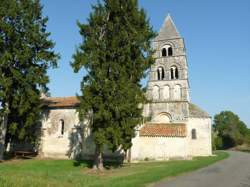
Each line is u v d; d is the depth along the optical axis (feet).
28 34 94.43
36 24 97.40
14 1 92.32
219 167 75.20
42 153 112.27
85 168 78.48
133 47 77.71
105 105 71.56
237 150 228.63
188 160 100.27
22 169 71.77
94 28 77.77
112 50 75.51
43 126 115.03
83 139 107.55
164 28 138.72
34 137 105.29
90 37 76.74
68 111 112.78
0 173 52.90
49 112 115.96
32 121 98.07
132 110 72.95
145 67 77.46
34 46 97.45
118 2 78.38
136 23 78.89
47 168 77.36
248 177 55.31
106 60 75.92
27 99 93.30
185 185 45.47
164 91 130.00
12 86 91.56
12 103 91.61
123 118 72.74
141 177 53.57
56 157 109.70
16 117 99.30
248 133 294.05
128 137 74.69
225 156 126.52
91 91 73.00
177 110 125.49
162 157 103.40
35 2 98.63
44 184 42.04
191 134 132.87
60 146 110.52
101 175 64.08
